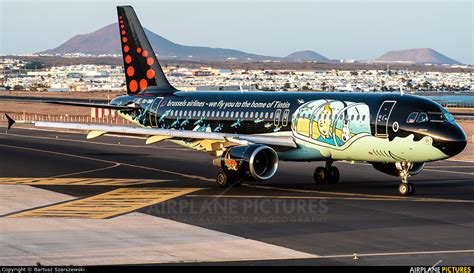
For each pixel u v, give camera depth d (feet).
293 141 205.98
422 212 161.27
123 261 115.34
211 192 190.49
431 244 129.70
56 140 349.41
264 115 214.69
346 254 121.60
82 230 139.95
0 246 125.80
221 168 196.03
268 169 193.77
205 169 241.35
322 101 201.67
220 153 200.23
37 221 149.07
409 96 189.26
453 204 171.94
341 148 195.52
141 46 256.32
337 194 187.01
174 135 198.80
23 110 618.85
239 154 191.01
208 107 233.55
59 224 146.00
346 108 194.49
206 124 232.12
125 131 200.44
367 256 120.26
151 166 249.34
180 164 254.88
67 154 287.48
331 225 146.41
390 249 125.59
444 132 178.81
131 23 257.34
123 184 206.18
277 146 202.80
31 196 183.21
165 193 188.85
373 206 168.96
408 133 182.39
